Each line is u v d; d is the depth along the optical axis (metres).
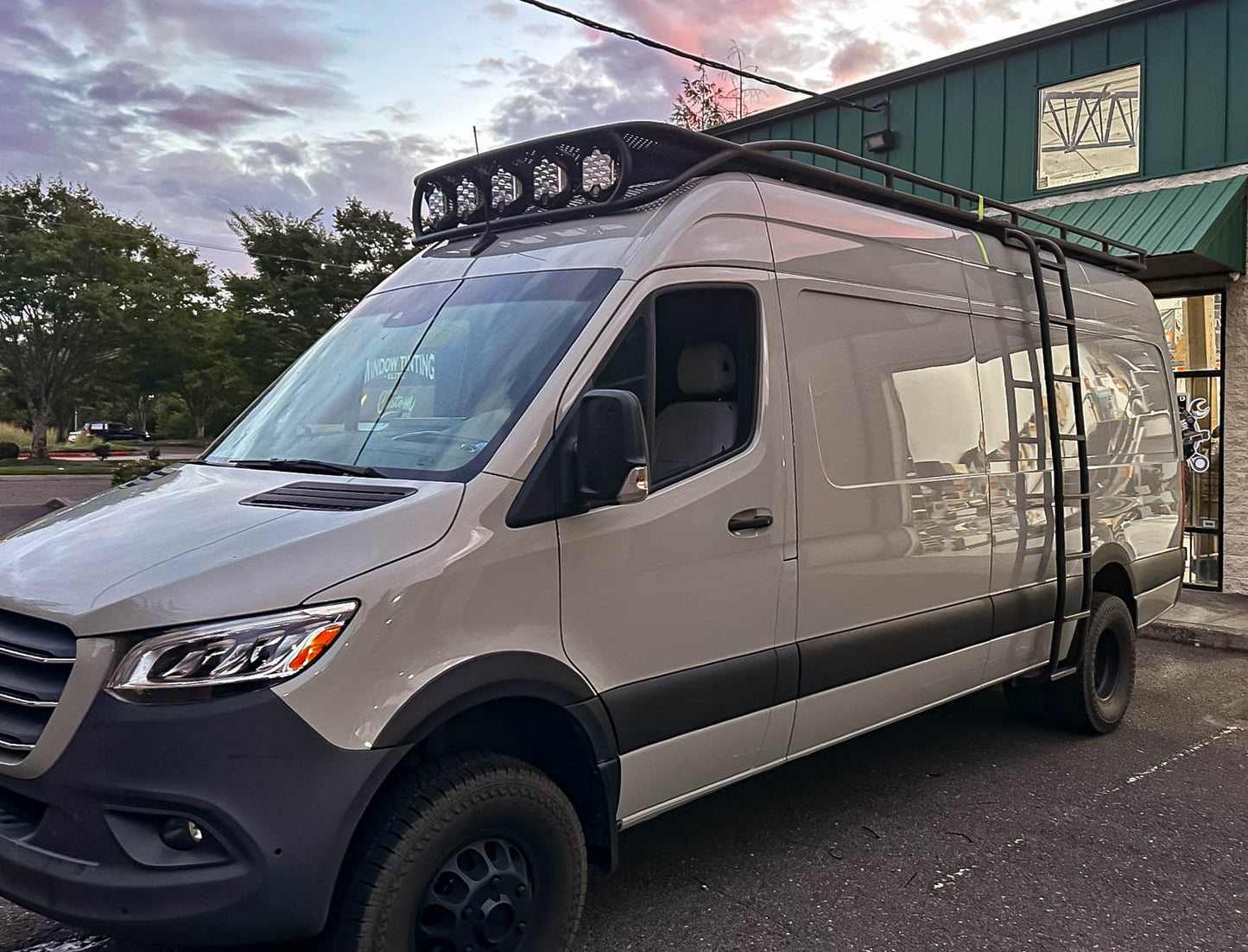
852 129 12.36
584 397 2.90
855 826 4.46
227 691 2.41
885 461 4.20
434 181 4.34
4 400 48.78
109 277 36.34
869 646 4.10
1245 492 9.62
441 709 2.70
